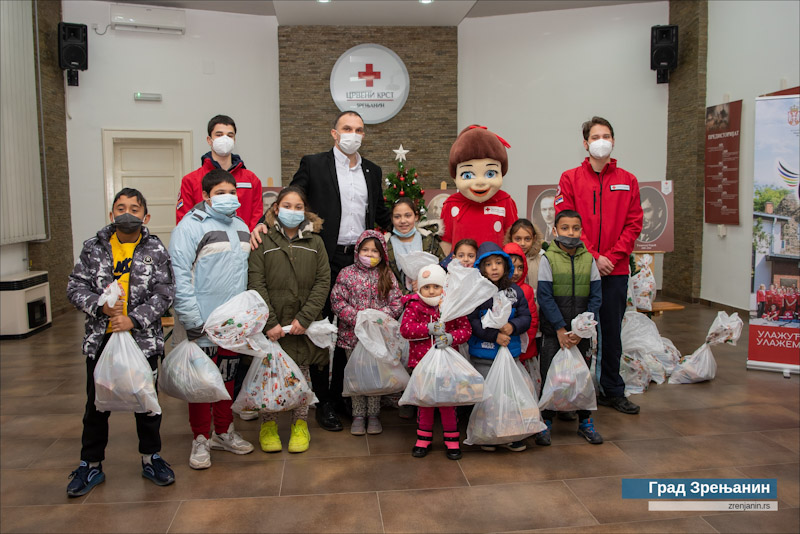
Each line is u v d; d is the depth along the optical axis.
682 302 7.58
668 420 3.47
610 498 2.55
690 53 7.32
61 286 7.17
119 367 2.41
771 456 2.96
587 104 7.95
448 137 8.00
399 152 7.53
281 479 2.74
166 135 7.68
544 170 8.11
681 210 7.62
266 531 2.29
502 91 8.12
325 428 3.39
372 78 7.84
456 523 2.35
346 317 3.18
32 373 4.54
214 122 3.63
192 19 7.67
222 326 2.69
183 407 3.78
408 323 3.01
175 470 2.84
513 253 3.23
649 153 7.94
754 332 4.55
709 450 3.04
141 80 7.57
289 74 7.76
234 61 7.85
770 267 4.48
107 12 7.38
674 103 7.71
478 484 2.68
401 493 2.60
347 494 2.59
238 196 3.75
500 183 3.54
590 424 3.19
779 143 4.44
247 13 7.84
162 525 2.34
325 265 3.15
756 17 6.29
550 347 3.21
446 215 3.72
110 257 2.57
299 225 3.13
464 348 3.20
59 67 7.17
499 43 8.07
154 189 7.82
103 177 7.53
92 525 2.35
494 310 2.93
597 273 3.23
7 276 6.03
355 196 3.51
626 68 7.85
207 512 2.44
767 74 6.14
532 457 2.97
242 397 2.91
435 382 2.82
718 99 6.95
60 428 3.39
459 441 3.19
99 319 2.52
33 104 6.46
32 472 2.82
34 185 6.45
